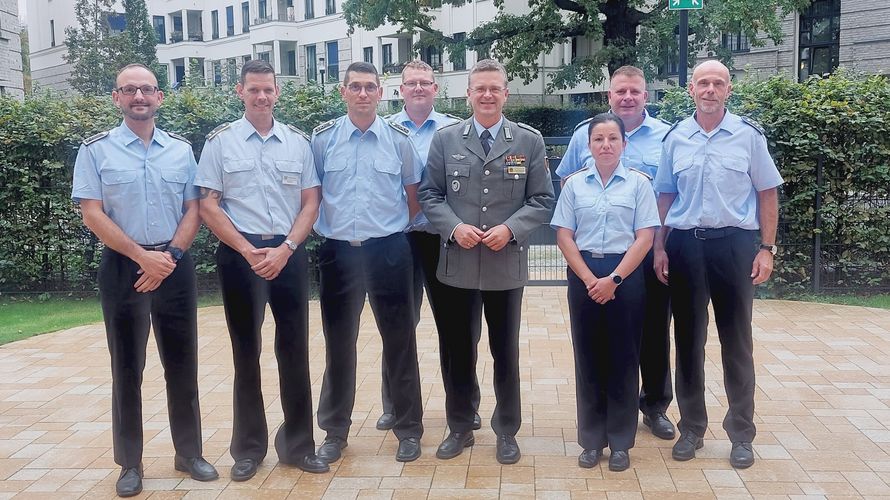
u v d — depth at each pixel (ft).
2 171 28.63
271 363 20.52
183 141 13.19
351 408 14.48
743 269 13.33
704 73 13.09
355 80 13.38
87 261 30.04
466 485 12.87
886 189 26.99
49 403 17.51
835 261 27.89
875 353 20.36
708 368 19.42
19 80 54.75
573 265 13.32
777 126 26.55
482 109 13.28
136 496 12.67
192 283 13.19
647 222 13.24
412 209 14.65
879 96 26.05
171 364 13.15
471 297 13.87
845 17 67.56
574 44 84.64
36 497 12.73
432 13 87.40
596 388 13.55
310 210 13.37
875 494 12.32
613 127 13.19
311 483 13.08
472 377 14.29
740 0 45.65
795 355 20.27
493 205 13.43
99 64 88.63
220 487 13.00
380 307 13.89
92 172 12.29
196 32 132.57
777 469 13.30
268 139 13.10
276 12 114.32
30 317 26.86
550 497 12.35
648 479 12.98
